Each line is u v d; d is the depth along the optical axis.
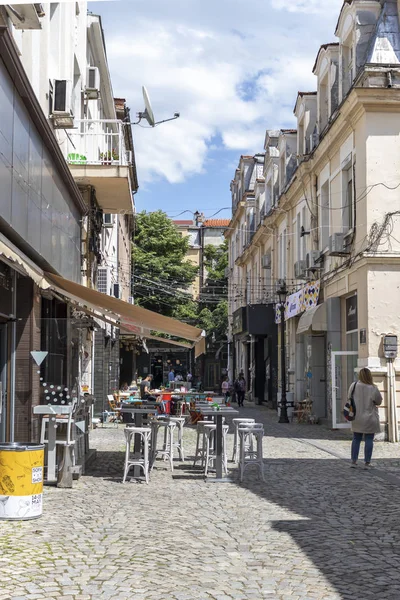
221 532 7.36
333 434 19.84
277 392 30.88
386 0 19.73
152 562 6.09
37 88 13.11
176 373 62.44
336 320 21.94
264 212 38.38
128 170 18.27
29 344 11.38
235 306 50.47
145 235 52.91
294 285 27.64
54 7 15.65
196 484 10.68
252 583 5.55
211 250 65.31
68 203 15.60
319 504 9.05
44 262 12.56
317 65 24.58
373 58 19.06
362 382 12.88
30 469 7.81
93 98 21.33
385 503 9.12
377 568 6.03
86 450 12.32
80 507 8.62
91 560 6.10
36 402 11.08
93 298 12.52
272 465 12.91
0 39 8.55
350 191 21.17
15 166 9.80
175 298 52.56
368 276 18.55
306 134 26.73
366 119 18.77
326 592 5.34
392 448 16.27
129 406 12.95
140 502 9.05
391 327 18.42
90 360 21.98
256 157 46.16
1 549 6.40
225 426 11.77
